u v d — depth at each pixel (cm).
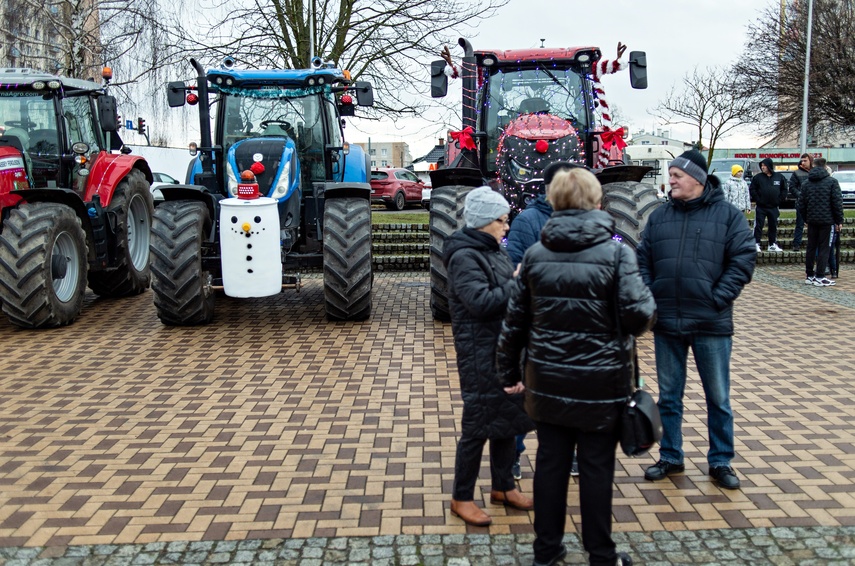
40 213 794
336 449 476
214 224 845
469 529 374
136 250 1062
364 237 810
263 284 746
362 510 394
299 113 883
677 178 414
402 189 2559
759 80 3100
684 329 412
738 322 812
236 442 488
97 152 968
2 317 871
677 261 414
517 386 350
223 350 716
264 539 365
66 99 896
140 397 580
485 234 366
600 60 884
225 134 877
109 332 795
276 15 1578
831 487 413
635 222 736
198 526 378
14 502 406
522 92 890
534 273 319
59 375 639
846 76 2927
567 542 361
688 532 367
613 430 316
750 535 364
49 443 489
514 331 331
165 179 2139
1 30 1698
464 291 356
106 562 345
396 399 571
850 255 1292
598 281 308
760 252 1259
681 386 427
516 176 789
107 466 452
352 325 820
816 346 706
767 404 546
